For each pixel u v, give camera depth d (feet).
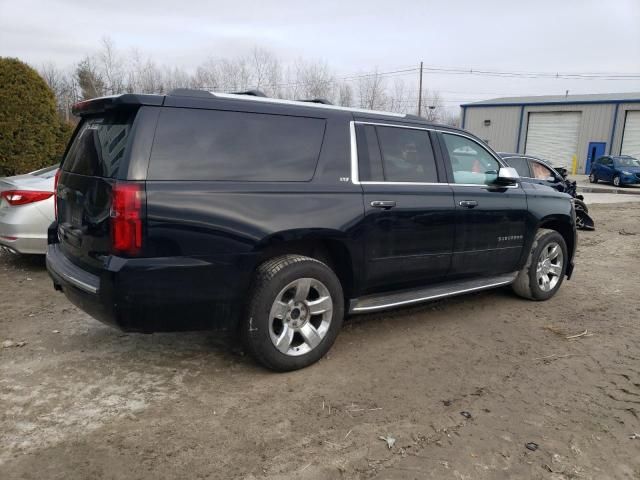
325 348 12.87
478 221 15.96
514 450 9.62
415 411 10.87
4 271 20.79
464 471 8.98
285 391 11.58
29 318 15.72
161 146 10.56
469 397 11.55
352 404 11.09
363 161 13.46
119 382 11.81
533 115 129.59
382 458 9.27
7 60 33.04
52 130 35.19
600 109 118.01
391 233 13.75
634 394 11.92
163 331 11.08
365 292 13.91
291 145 12.28
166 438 9.68
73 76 140.56
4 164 33.27
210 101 11.27
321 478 8.71
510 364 13.38
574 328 16.25
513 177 16.47
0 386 11.48
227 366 12.75
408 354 13.82
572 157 123.95
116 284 10.20
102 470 8.73
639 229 39.19
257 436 9.83
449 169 15.51
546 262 18.89
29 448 9.28
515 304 18.58
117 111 11.20
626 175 85.97
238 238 11.21
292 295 12.26
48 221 19.85
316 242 13.08
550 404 11.35
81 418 10.28
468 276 16.39
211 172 11.05
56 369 12.38
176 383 11.82
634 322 17.01
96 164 11.28
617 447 9.84
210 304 11.18
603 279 23.04
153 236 10.34
